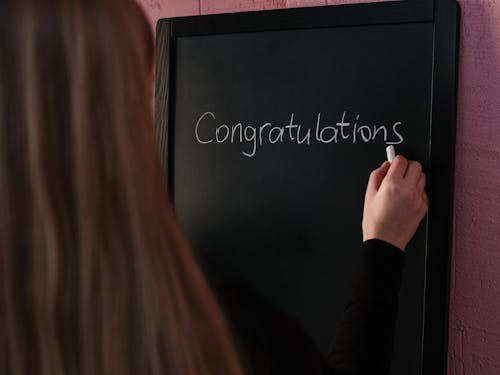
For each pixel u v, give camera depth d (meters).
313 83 0.97
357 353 0.72
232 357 0.53
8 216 0.46
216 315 0.53
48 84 0.46
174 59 1.08
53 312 0.45
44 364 0.46
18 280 0.46
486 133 0.91
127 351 0.47
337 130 0.95
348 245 0.95
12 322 0.46
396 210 0.81
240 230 1.03
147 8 1.19
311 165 0.97
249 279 1.02
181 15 1.15
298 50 0.98
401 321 0.91
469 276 0.94
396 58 0.91
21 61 0.46
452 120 0.86
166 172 1.08
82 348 0.47
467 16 0.91
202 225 1.06
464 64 0.91
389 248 0.80
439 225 0.87
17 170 0.46
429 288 0.87
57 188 0.46
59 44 0.47
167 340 0.48
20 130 0.46
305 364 0.69
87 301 0.46
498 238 0.91
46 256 0.46
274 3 1.07
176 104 1.08
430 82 0.88
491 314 0.93
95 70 0.47
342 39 0.94
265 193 1.01
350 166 0.94
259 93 1.01
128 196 0.47
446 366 0.89
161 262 0.48
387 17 0.90
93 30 0.47
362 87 0.93
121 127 0.47
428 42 0.88
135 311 0.48
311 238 0.97
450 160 0.86
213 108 1.05
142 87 0.50
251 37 1.01
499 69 0.89
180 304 0.49
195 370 0.49
